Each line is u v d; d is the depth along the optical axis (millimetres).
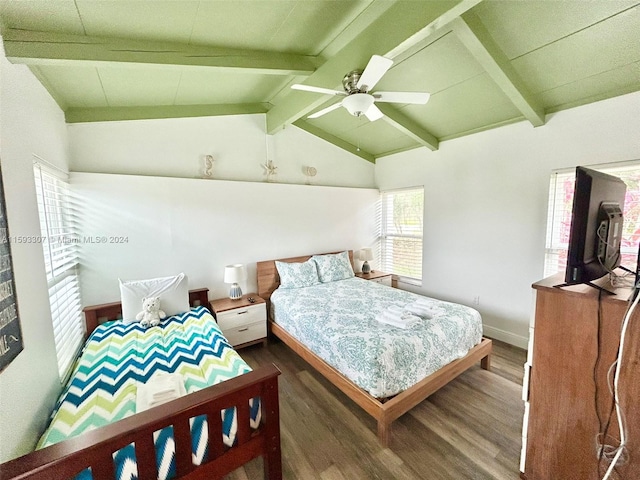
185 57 1984
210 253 3332
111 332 2348
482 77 2455
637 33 1789
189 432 1224
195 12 1671
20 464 910
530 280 3004
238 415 1380
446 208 3754
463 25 1793
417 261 4281
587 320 1261
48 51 1593
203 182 3246
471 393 2322
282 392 2391
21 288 1335
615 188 1433
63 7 1458
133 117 2910
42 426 1451
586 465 1295
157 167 3059
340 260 4016
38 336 1487
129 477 1143
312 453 1765
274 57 2287
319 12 1853
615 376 1165
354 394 1954
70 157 2627
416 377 2014
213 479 1318
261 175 3744
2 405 1107
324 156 4289
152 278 2988
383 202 4824
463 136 3494
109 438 1023
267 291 3629
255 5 1701
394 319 2316
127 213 2840
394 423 2008
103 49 1758
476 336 2512
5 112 1361
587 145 2545
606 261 1336
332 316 2564
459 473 1616
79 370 1772
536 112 2648
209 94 3027
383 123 3699
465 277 3592
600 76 2225
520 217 3039
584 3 1661
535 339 1443
